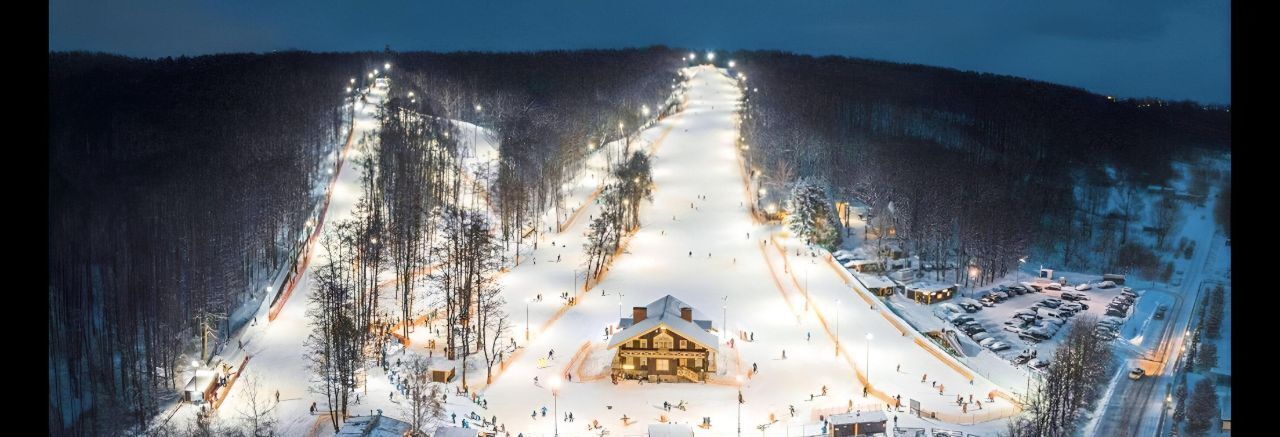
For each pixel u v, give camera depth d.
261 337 144.75
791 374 133.00
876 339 148.50
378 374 130.00
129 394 125.25
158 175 188.88
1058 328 176.75
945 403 121.38
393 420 106.44
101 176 183.62
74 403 125.31
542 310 162.38
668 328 129.75
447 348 137.88
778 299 169.12
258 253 184.50
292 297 163.25
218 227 170.75
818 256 195.50
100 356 138.00
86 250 158.75
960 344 153.88
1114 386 136.75
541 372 133.75
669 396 124.38
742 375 131.38
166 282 151.25
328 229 193.88
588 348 143.25
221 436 103.69
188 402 119.69
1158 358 150.75
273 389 123.38
